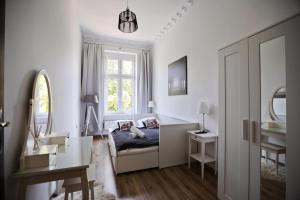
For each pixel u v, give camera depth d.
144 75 5.80
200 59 3.15
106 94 5.57
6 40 1.02
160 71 5.12
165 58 4.74
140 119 5.00
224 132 1.98
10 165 1.07
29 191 1.32
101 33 5.04
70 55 2.97
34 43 1.42
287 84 1.35
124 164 2.70
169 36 4.47
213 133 2.79
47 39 1.74
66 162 1.28
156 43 5.41
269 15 1.86
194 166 3.02
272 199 1.47
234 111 1.85
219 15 2.65
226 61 1.97
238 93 1.80
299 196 1.26
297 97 1.28
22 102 1.23
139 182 2.45
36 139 1.36
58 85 2.18
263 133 1.55
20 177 1.07
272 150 1.49
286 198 1.34
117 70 5.71
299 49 1.27
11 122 1.08
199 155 2.87
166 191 2.22
